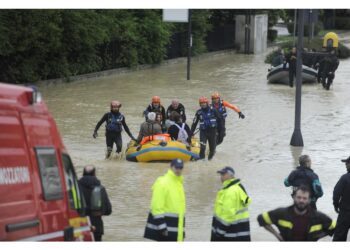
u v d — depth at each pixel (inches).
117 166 1123.3
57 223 497.4
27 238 468.4
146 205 897.5
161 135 1161.4
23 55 2046.0
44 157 492.1
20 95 481.1
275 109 1738.4
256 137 1386.6
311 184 722.8
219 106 1213.7
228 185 625.9
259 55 3393.2
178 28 2952.8
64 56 2187.5
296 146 1305.4
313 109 1745.8
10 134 464.1
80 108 1704.0
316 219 529.3
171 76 2455.7
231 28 3452.3
